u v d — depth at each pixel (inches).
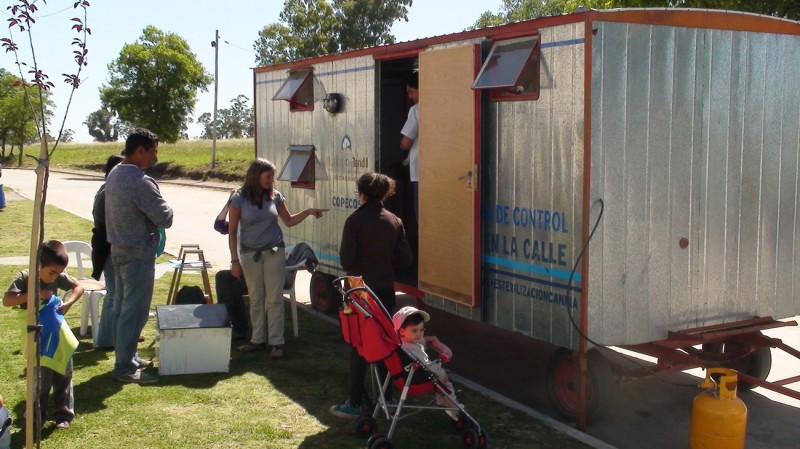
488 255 236.2
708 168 215.8
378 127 291.4
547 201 211.2
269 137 386.0
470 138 233.3
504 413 215.2
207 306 256.2
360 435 195.8
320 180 337.7
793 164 234.2
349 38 1913.1
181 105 1653.5
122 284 234.5
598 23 194.2
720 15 213.2
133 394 222.8
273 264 261.7
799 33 230.8
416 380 189.8
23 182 1339.8
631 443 204.5
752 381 208.2
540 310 216.2
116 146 2326.5
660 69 204.4
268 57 1914.4
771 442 205.6
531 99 214.8
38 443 165.8
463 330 322.7
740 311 227.5
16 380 228.5
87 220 665.0
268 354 268.2
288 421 205.3
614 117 198.4
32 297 161.5
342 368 252.2
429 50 254.4
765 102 225.9
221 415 208.5
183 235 592.4
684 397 241.1
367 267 216.7
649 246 207.3
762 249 230.1
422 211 261.3
